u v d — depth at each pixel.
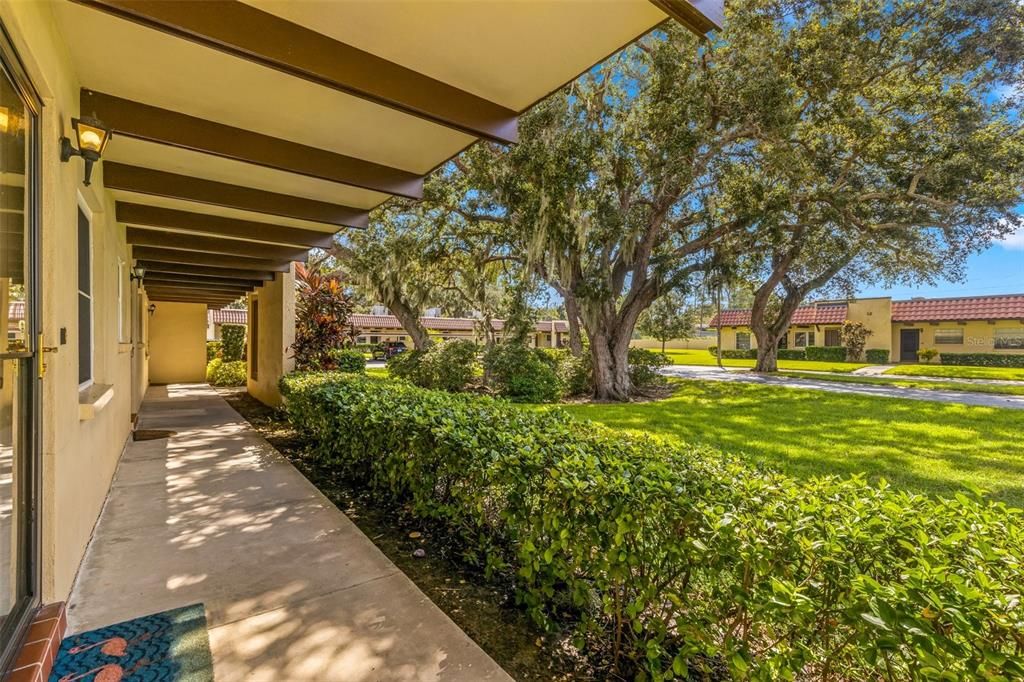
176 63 2.68
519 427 2.88
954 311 21.45
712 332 35.09
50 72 2.00
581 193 8.28
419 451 3.01
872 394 10.76
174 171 4.14
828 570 1.31
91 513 2.89
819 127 8.45
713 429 6.66
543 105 7.78
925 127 8.62
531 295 11.52
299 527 3.11
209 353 16.53
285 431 6.33
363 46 2.57
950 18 7.51
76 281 2.41
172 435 6.02
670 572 1.67
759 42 7.54
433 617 2.14
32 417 1.82
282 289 7.79
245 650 1.89
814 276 15.16
